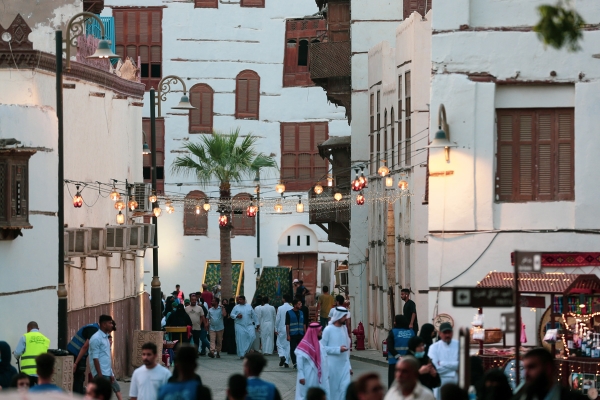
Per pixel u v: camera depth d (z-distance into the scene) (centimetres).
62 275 3050
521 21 3084
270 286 6194
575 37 2094
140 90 4594
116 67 4566
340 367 2864
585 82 3053
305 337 2812
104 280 4019
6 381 2375
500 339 2814
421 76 4394
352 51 5784
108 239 3809
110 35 5181
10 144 2973
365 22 5772
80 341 3066
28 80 3391
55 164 3375
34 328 2855
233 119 8175
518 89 3102
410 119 4475
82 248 3569
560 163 3092
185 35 8181
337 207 6050
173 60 8175
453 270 3105
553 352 2602
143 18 8162
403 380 1762
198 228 8112
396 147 4769
